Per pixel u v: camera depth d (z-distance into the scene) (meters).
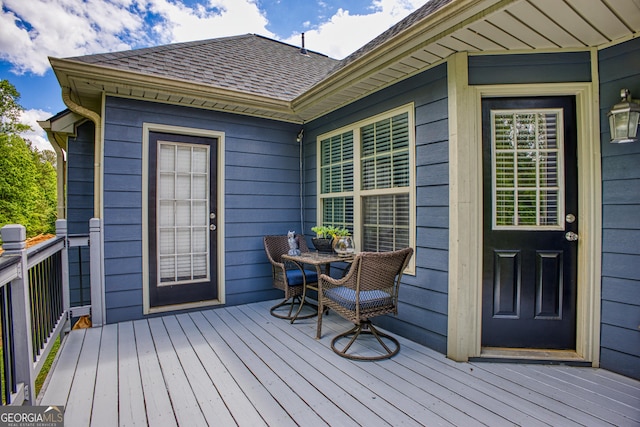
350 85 3.07
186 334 2.96
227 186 3.84
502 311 2.47
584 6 1.82
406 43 2.33
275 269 3.57
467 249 2.39
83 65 2.79
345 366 2.34
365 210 3.41
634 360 2.12
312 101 3.56
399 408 1.83
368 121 3.28
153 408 1.83
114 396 1.95
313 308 3.73
